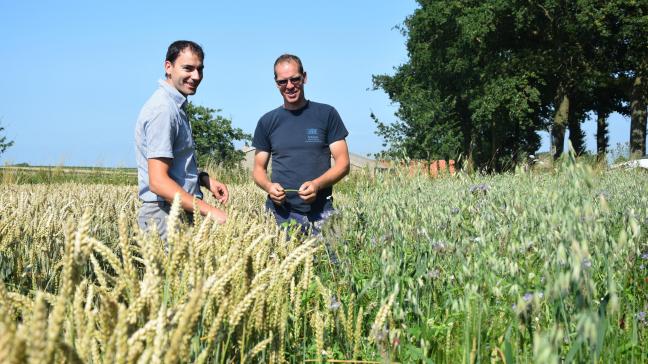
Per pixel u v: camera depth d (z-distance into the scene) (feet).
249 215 16.80
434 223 13.65
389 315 9.09
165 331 5.12
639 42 102.06
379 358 9.27
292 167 17.75
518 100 107.24
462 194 17.49
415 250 12.96
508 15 107.96
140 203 21.94
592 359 6.91
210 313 7.00
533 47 115.44
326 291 9.85
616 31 106.93
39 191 25.81
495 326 9.81
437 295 11.76
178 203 6.44
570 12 104.42
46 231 13.19
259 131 18.47
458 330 9.99
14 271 12.42
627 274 11.16
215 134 102.58
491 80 108.68
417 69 123.65
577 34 106.11
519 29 112.68
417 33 119.65
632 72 110.52
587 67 107.86
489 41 113.70
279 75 17.48
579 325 6.40
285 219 17.81
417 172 19.69
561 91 109.91
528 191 13.17
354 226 16.21
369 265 14.23
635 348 9.51
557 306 8.13
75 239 4.81
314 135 17.72
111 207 19.49
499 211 13.70
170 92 13.42
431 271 11.46
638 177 39.86
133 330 5.54
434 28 117.08
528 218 12.01
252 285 7.25
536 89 108.68
